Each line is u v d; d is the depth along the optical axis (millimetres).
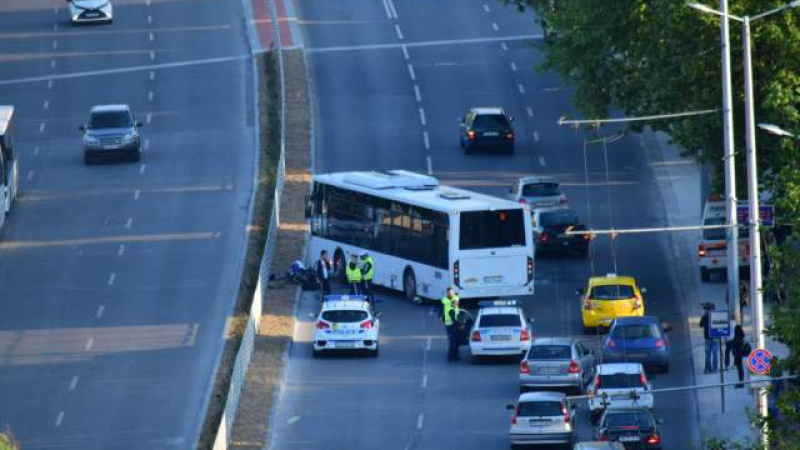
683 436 156875
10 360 186000
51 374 181000
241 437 160625
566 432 149625
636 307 188500
